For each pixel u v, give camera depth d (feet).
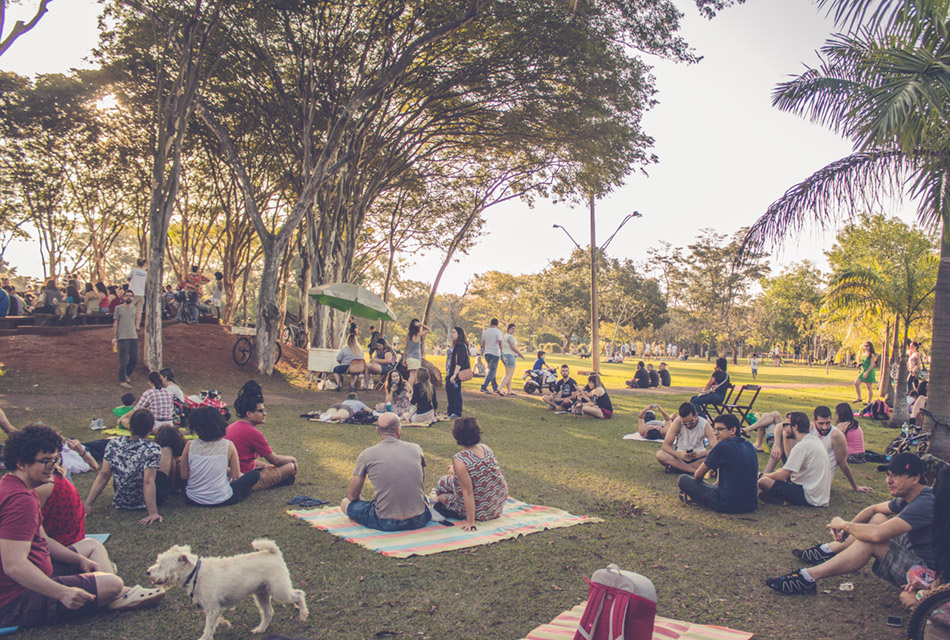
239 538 18.35
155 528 19.03
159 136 51.47
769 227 35.60
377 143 74.23
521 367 124.67
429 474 27.89
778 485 24.08
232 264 102.06
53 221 102.68
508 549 18.12
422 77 62.90
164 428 21.89
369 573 16.02
